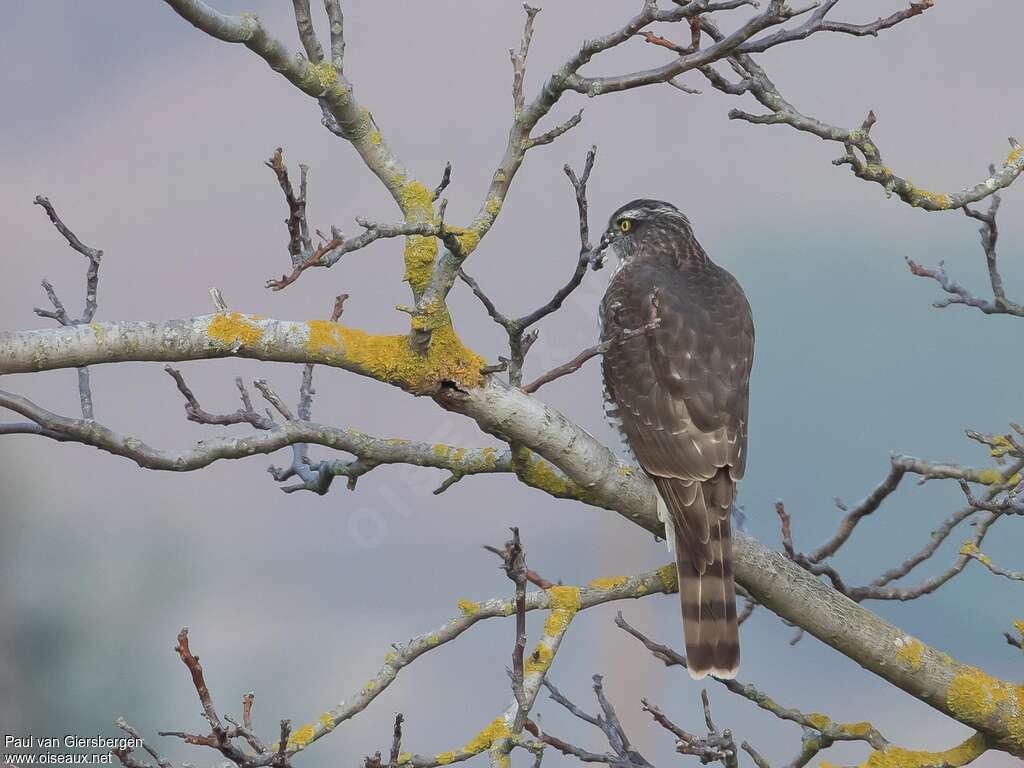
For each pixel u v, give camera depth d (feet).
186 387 33.63
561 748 31.50
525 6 27.99
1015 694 31.48
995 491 34.40
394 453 31.68
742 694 31.63
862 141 31.45
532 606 30.07
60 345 26.35
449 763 26.91
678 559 32.42
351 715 28.53
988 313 35.76
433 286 27.91
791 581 31.91
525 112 27.45
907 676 31.55
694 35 27.12
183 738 26.14
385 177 28.35
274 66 26.78
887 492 34.96
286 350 27.78
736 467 34.53
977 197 32.76
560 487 31.78
